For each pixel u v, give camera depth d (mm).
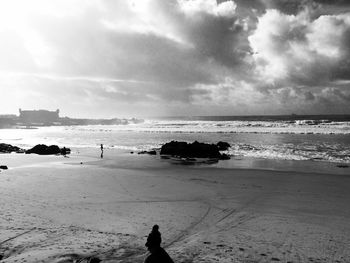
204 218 13203
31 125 175125
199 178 22828
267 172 25516
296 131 80812
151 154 40812
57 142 63531
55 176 23188
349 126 97688
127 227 11992
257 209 14648
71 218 13070
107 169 27047
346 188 19297
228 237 10969
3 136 84312
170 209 14562
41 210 14156
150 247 6871
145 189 18969
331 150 42406
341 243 10406
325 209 14664
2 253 9531
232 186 20031
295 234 11258
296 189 19078
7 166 29312
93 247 9977
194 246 10156
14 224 12211
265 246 10133
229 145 47781
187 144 39656
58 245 10133
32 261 8922
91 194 17453
